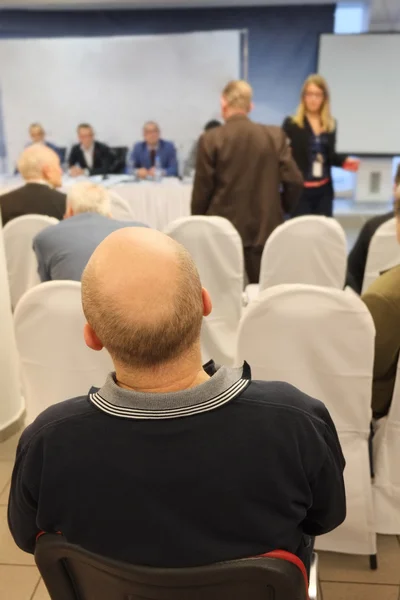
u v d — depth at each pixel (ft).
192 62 23.86
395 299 5.13
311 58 25.44
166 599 2.53
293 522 2.58
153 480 2.46
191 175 18.98
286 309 4.84
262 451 2.49
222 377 2.59
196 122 24.56
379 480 5.69
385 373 5.42
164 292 2.45
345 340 4.86
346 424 5.23
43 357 5.50
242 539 2.49
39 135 22.31
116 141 25.02
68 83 24.29
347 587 5.45
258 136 10.78
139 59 23.97
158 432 2.47
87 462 2.51
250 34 25.20
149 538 2.47
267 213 11.02
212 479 2.46
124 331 2.45
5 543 6.24
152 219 16.98
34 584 5.68
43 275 7.27
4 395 8.17
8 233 9.66
